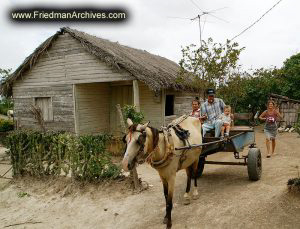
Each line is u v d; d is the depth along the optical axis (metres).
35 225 6.32
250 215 5.18
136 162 4.60
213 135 7.28
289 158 9.56
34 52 13.35
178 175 8.41
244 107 21.88
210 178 7.82
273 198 5.52
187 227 5.23
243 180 7.31
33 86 14.02
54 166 8.18
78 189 7.46
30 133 8.60
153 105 13.52
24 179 8.60
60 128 13.38
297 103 18.61
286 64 24.08
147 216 5.94
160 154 5.02
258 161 7.18
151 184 7.68
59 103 13.36
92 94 13.83
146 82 10.91
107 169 7.61
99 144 7.53
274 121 9.87
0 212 7.18
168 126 5.66
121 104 14.73
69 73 12.98
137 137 4.53
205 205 5.94
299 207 5.08
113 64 11.41
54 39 13.09
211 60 13.02
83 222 6.20
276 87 20.88
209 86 13.39
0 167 11.01
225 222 5.15
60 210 6.86
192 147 5.55
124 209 6.39
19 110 14.52
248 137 7.64
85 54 12.52
